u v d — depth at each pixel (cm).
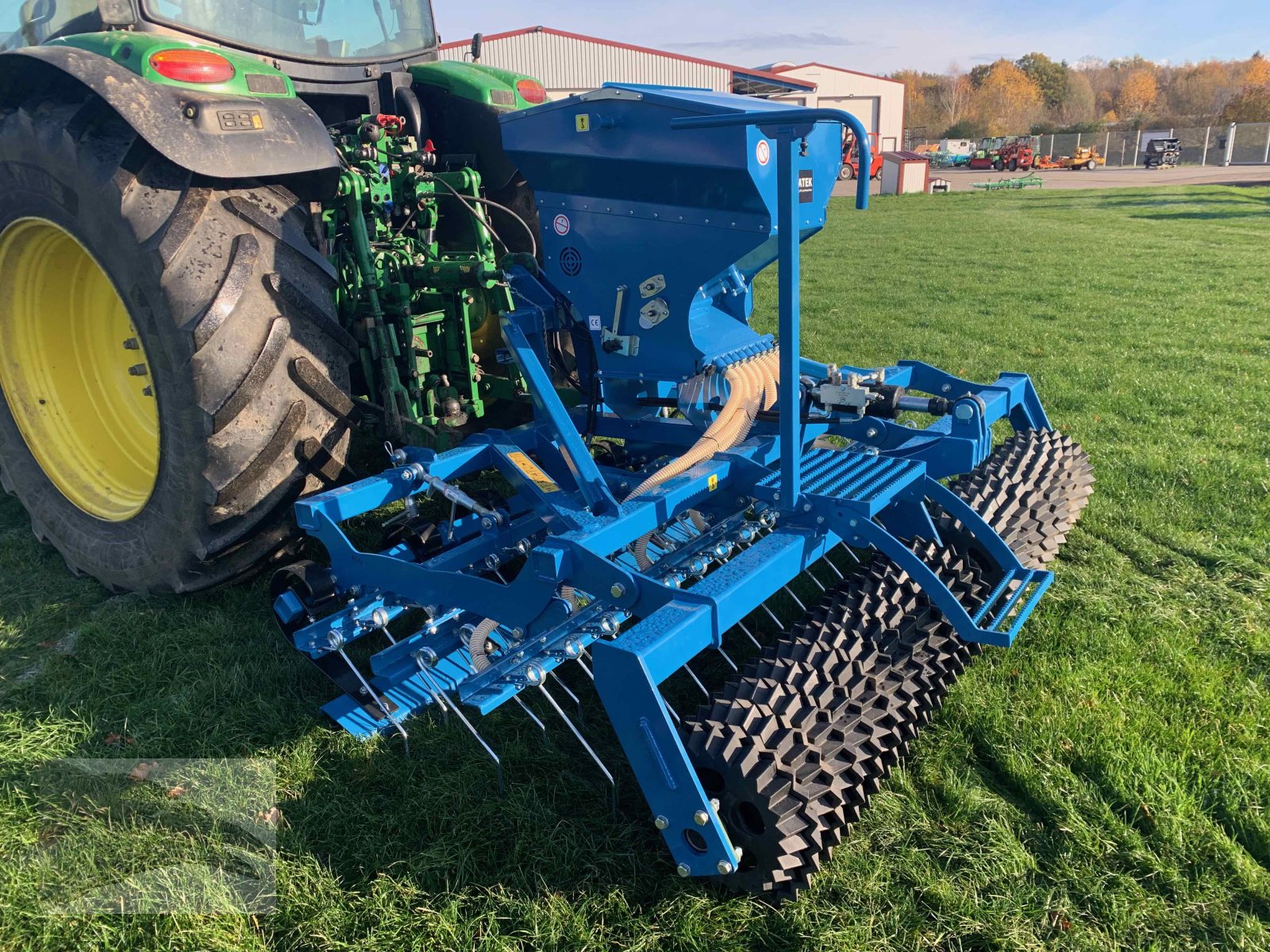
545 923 214
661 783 206
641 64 3594
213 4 375
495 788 259
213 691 305
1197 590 358
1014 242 1612
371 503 302
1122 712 281
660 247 304
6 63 329
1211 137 5375
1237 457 490
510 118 317
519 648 251
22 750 278
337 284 339
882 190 3422
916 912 214
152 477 376
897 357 746
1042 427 418
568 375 362
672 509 278
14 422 382
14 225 348
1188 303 975
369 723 287
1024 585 273
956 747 271
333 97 445
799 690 225
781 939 211
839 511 257
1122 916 212
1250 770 255
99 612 356
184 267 296
